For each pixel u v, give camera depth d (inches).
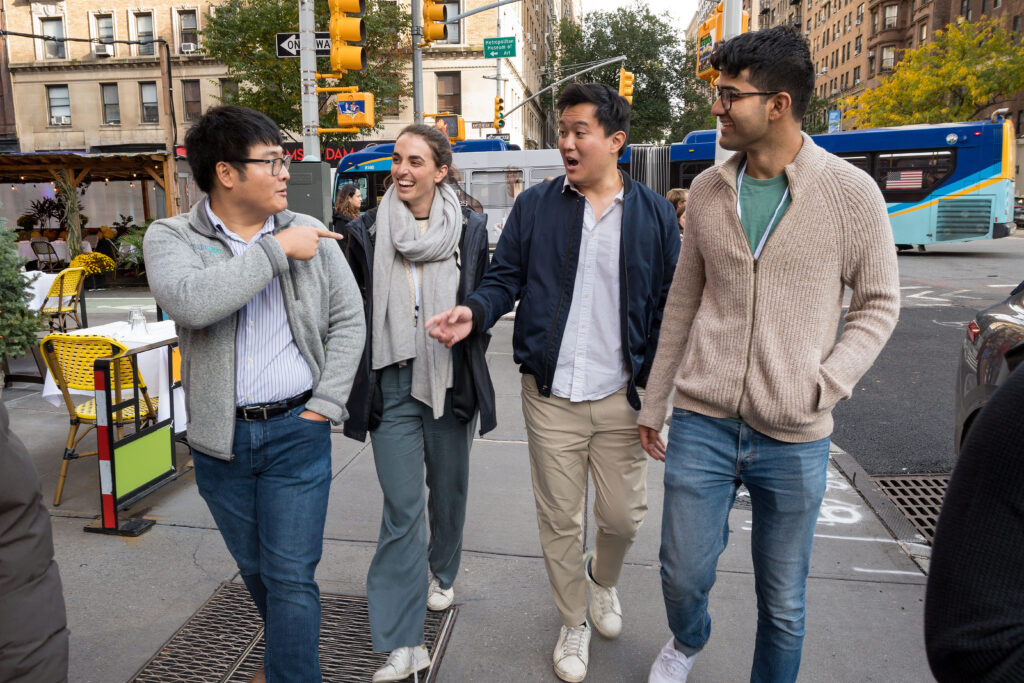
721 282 77.0
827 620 111.0
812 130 2004.2
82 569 124.7
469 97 1176.8
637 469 98.7
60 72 1245.7
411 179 96.5
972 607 30.2
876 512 150.9
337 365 82.0
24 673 56.7
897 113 1443.2
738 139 72.9
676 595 83.6
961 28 1362.0
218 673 98.3
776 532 79.2
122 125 1252.5
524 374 99.3
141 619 110.6
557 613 113.0
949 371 286.7
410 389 97.8
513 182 709.9
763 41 69.7
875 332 71.9
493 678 97.6
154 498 153.9
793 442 75.3
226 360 76.5
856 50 2276.1
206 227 77.6
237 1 883.4
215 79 1220.5
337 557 129.9
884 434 209.9
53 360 150.7
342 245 102.3
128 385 151.6
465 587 120.3
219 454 77.0
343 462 176.2
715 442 79.0
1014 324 119.0
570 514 97.5
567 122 90.7
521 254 98.6
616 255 93.4
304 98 381.7
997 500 30.1
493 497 156.1
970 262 677.3
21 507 55.4
